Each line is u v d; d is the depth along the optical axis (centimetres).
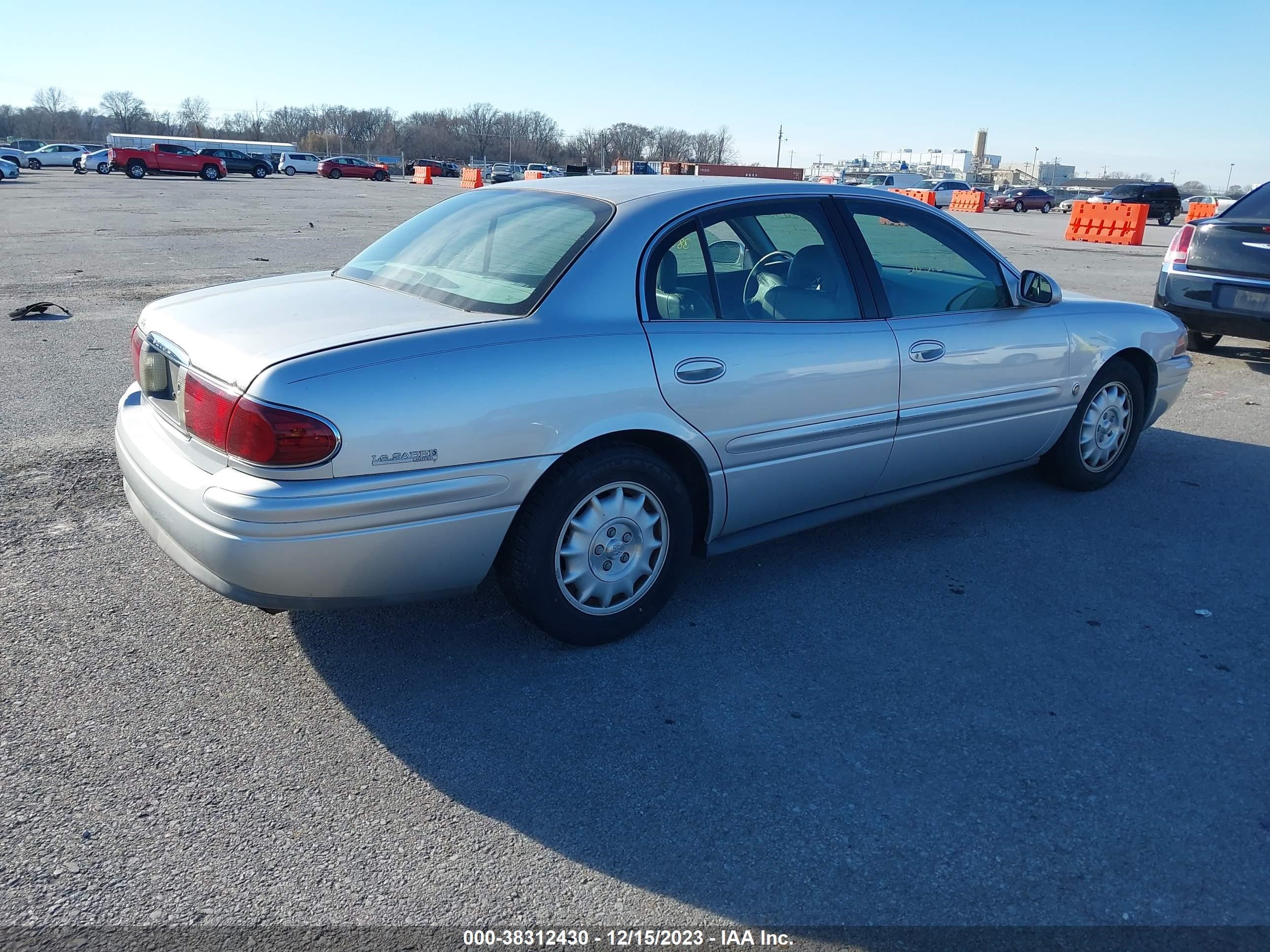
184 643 331
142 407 346
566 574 323
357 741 281
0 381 665
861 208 398
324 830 244
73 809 248
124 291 1070
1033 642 351
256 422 263
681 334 330
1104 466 512
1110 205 2408
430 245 369
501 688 311
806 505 387
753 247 361
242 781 262
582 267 319
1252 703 315
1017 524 464
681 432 330
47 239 1619
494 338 295
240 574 271
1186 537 454
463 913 220
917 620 365
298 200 3073
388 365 276
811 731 292
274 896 222
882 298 394
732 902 226
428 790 261
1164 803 264
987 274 440
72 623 341
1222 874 238
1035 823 254
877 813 257
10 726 281
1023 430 457
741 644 344
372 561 281
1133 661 339
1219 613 378
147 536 417
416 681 313
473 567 302
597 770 271
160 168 4572
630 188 364
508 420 291
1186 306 786
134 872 228
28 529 420
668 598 352
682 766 274
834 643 346
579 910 222
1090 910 226
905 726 296
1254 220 750
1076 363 467
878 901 227
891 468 406
